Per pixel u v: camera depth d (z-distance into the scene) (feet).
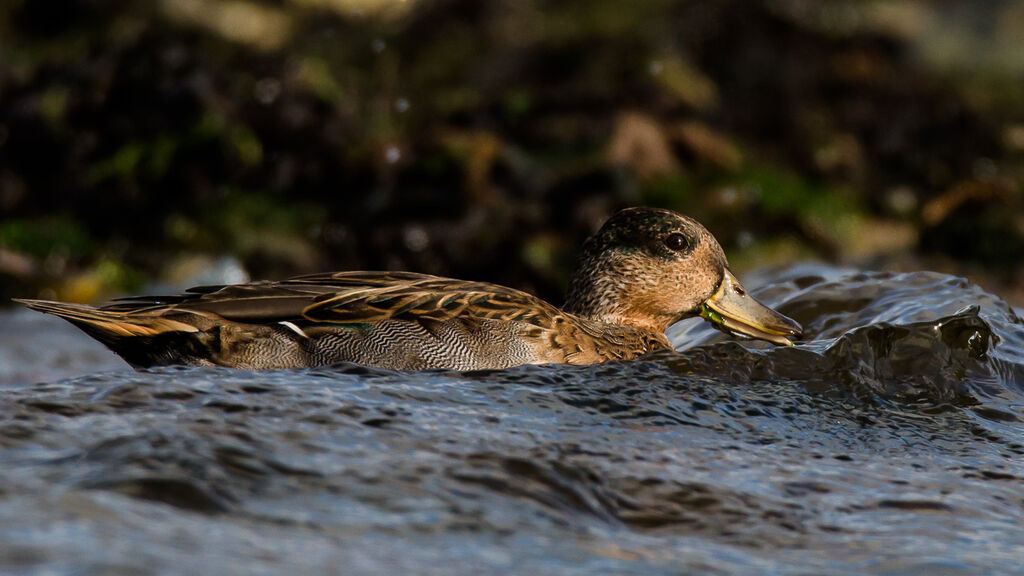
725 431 21.86
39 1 101.35
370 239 76.33
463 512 15.26
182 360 28.43
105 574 11.37
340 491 15.39
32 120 79.05
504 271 74.95
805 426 22.91
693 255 34.12
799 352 26.48
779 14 105.50
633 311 34.40
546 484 16.92
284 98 83.15
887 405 24.98
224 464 15.65
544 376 23.82
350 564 12.91
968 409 25.23
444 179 79.71
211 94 80.79
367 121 90.07
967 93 109.40
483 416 20.29
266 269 74.69
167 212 77.41
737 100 101.91
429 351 28.43
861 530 17.08
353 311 28.48
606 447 19.29
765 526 16.89
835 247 83.76
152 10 102.78
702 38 104.99
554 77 102.01
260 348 28.17
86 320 27.99
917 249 87.20
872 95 104.12
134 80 80.69
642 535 15.97
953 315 28.07
